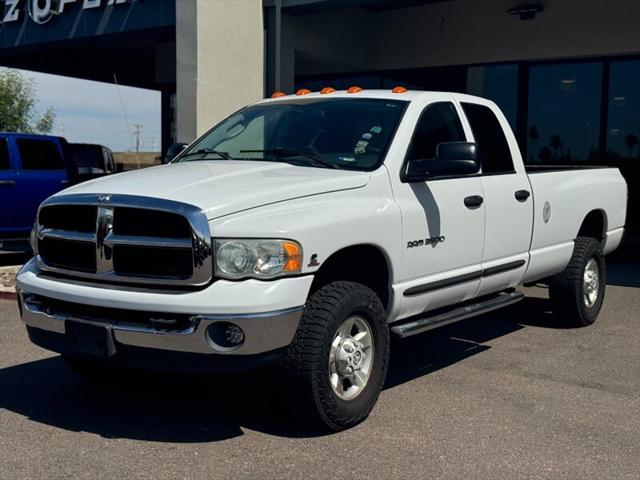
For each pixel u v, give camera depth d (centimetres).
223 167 537
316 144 565
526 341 733
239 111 661
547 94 1555
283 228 445
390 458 446
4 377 602
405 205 532
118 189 474
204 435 479
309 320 463
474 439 478
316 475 422
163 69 1925
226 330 434
